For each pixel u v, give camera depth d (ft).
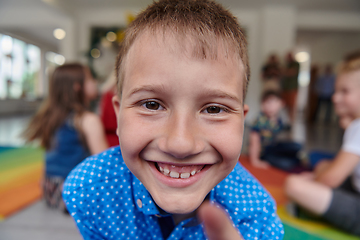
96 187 1.56
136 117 1.09
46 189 4.09
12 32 23.21
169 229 1.53
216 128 1.07
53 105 4.15
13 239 3.15
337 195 3.38
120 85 1.33
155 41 1.05
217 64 1.04
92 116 4.03
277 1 16.72
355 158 3.51
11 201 4.24
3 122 15.29
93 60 15.40
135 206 1.56
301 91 31.96
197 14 1.16
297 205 3.75
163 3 1.27
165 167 1.14
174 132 1.00
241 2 16.87
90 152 4.03
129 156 1.13
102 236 1.58
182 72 0.99
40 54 28.30
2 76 22.35
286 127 12.96
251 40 17.75
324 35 23.71
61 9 16.21
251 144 7.16
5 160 6.68
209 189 1.16
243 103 1.28
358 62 3.73
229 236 0.83
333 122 18.20
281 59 17.28
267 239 1.46
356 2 16.62
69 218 3.74
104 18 17.98
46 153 4.19
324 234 3.32
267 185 5.18
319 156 6.93
